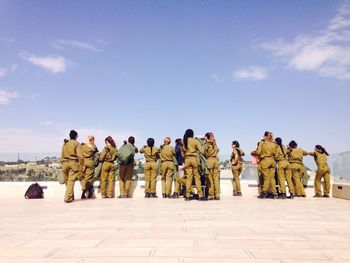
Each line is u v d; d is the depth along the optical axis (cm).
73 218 733
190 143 1165
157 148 1308
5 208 938
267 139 1258
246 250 441
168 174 1280
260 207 939
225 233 555
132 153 1277
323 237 525
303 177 1375
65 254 425
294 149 1333
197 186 1167
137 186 1339
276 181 1302
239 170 1355
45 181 1345
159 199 1214
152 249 447
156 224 647
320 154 1325
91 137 1261
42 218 737
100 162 1291
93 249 450
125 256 413
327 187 1316
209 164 1173
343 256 413
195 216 755
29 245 477
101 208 924
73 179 1132
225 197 1291
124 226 626
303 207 941
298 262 387
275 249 447
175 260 394
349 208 918
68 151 1135
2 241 504
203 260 394
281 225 635
